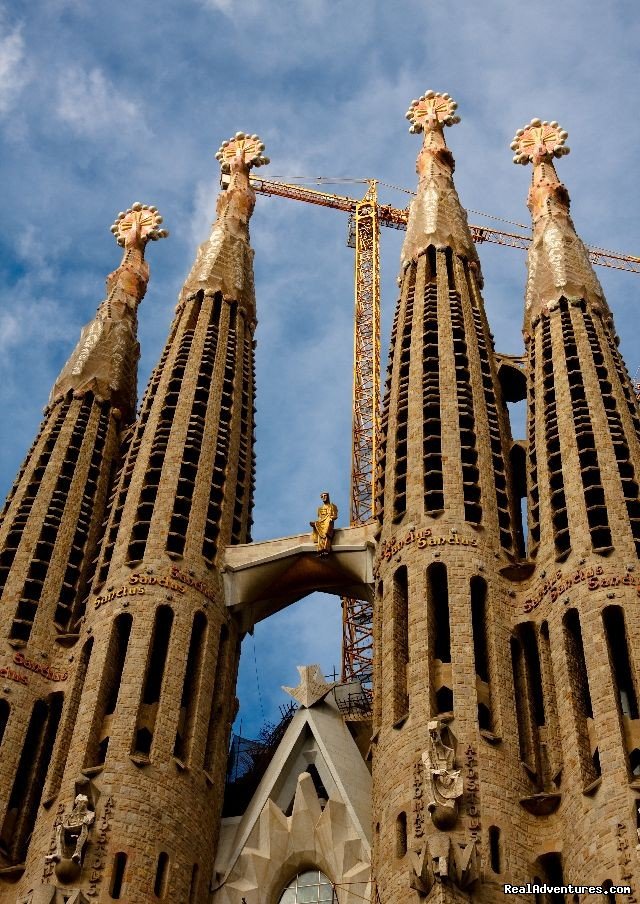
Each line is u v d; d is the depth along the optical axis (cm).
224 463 7819
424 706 6128
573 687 6016
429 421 7438
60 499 7725
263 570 7269
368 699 7988
